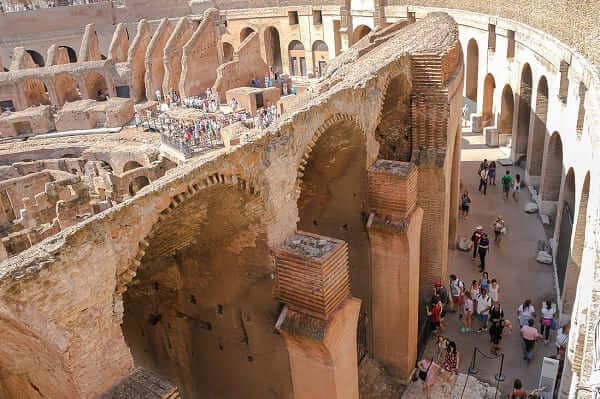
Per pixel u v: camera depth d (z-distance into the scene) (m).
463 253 17.97
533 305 15.05
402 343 12.72
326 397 9.52
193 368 11.48
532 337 12.77
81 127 37.88
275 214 9.02
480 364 13.26
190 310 10.76
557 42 18.14
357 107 10.84
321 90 13.06
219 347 10.84
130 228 6.74
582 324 9.43
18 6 54.84
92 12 51.47
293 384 9.87
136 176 28.88
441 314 14.66
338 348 9.18
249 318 10.03
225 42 52.16
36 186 27.48
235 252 9.48
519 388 11.47
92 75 42.75
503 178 21.34
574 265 13.68
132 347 11.88
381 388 12.71
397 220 11.48
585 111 14.32
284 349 9.88
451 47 13.96
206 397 11.69
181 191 7.38
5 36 50.31
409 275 11.94
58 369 6.42
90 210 23.19
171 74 41.62
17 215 27.00
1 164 34.47
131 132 36.03
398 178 11.16
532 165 21.81
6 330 6.27
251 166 8.42
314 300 8.79
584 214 13.40
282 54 49.88
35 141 36.62
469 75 31.02
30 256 5.86
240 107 35.69
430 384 12.59
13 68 41.78
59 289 5.97
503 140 26.77
